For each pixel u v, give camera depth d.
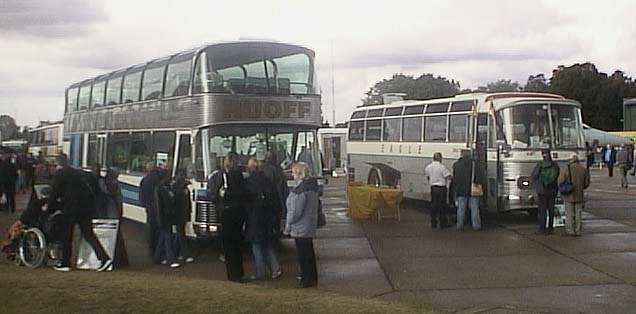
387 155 29.36
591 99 92.44
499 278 14.20
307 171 13.63
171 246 16.00
